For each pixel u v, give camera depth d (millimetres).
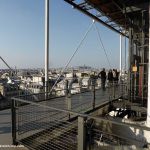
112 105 10570
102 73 14016
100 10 9688
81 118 3490
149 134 7199
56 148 4637
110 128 6590
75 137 4793
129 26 10812
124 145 4977
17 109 5164
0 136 5293
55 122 5570
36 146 4570
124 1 9578
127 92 11008
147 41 10047
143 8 9586
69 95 8289
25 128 5211
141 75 10266
